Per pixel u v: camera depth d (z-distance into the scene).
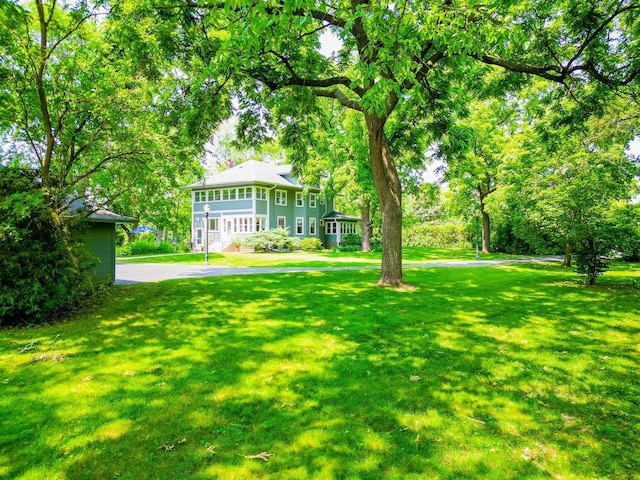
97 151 10.12
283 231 30.41
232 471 2.81
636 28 9.00
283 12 4.85
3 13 7.36
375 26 5.33
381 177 11.47
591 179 11.91
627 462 2.90
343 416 3.63
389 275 11.67
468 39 5.50
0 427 3.45
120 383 4.45
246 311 8.25
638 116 11.23
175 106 10.85
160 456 3.01
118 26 9.16
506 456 2.98
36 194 7.33
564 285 11.95
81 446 3.15
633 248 11.84
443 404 3.88
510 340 6.09
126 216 12.64
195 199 35.38
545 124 13.98
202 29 9.34
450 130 14.75
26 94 8.71
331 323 7.20
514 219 18.17
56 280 7.56
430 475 2.74
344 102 11.30
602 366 4.92
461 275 14.68
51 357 5.36
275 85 9.92
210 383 4.44
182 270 17.23
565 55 9.94
